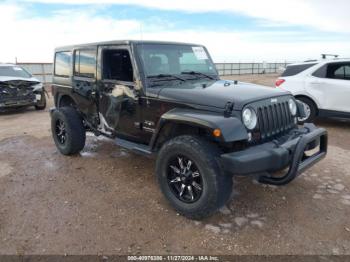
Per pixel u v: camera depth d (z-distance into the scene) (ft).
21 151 18.13
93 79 14.85
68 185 13.25
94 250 8.96
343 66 22.36
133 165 15.49
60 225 10.19
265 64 143.02
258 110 10.39
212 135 9.55
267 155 9.50
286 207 11.30
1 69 34.32
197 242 9.29
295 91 24.02
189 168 10.36
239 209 11.15
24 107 35.42
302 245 9.14
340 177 14.02
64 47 17.13
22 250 8.97
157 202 11.69
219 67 122.93
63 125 16.78
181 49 14.10
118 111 13.57
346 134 21.81
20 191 12.73
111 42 13.46
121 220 10.47
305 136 10.39
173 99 11.13
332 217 10.63
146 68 12.39
